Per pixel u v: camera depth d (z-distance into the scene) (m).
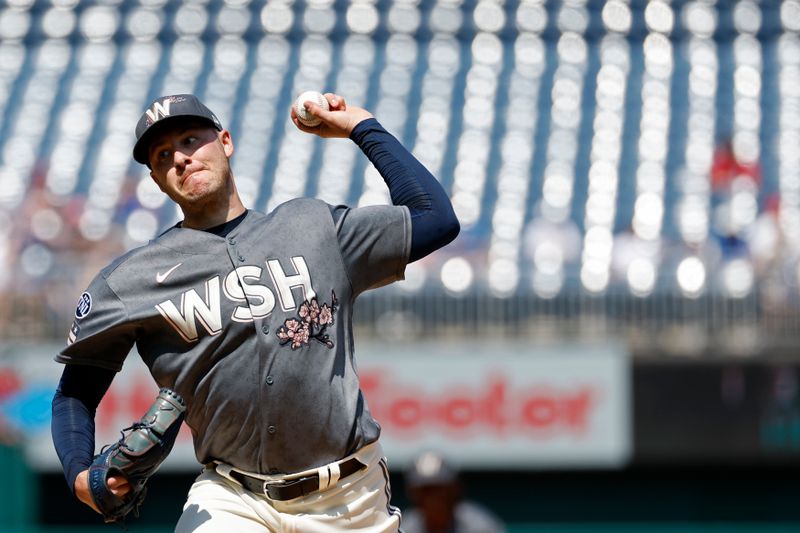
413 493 28.25
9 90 60.06
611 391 39.09
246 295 11.90
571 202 51.72
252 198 52.62
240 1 64.19
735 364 38.81
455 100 58.41
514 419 39.22
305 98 13.13
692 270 44.25
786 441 38.50
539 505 41.12
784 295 40.50
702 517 40.75
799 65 59.78
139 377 38.78
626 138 55.56
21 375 39.81
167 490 40.19
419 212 12.60
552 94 58.59
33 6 64.38
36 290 42.19
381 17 63.41
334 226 12.33
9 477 39.44
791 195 50.88
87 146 55.94
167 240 12.20
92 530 40.38
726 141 54.28
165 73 60.91
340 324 12.23
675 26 62.25
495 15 63.34
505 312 40.72
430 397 39.34
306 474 12.04
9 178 53.75
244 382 11.87
